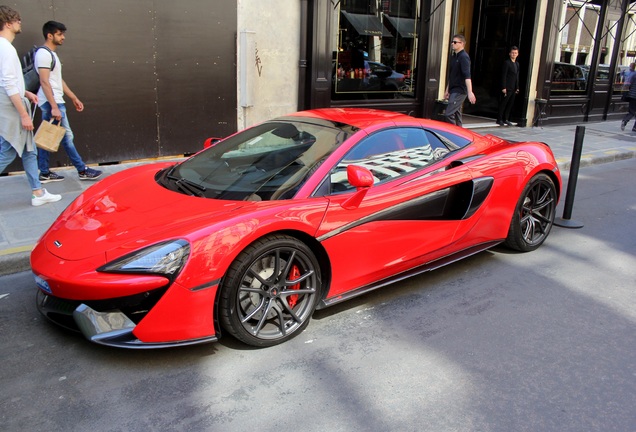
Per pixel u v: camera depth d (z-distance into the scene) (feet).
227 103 26.23
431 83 33.65
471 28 43.19
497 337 11.02
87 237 9.86
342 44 29.94
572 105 44.37
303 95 28.76
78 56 21.67
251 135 13.53
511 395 9.09
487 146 14.71
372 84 31.78
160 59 23.72
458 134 14.37
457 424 8.30
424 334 11.03
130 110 23.45
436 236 12.84
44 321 11.05
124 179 12.75
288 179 11.16
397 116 13.51
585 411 8.75
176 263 8.91
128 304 8.90
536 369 9.91
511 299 12.82
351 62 30.58
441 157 13.39
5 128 15.97
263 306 10.07
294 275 10.53
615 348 10.77
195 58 24.68
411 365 9.88
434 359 10.11
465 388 9.24
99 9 21.72
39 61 17.87
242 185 11.25
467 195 13.39
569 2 40.63
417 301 12.55
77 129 22.35
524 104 40.91
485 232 14.19
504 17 41.14
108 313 9.04
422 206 12.31
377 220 11.41
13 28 15.94
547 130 40.06
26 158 16.94
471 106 44.42
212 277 9.11
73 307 9.30
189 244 9.06
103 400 8.60
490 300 12.72
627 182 26.22
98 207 11.04
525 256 15.71
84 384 9.00
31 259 10.03
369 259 11.52
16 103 15.75
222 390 8.95
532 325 11.59
